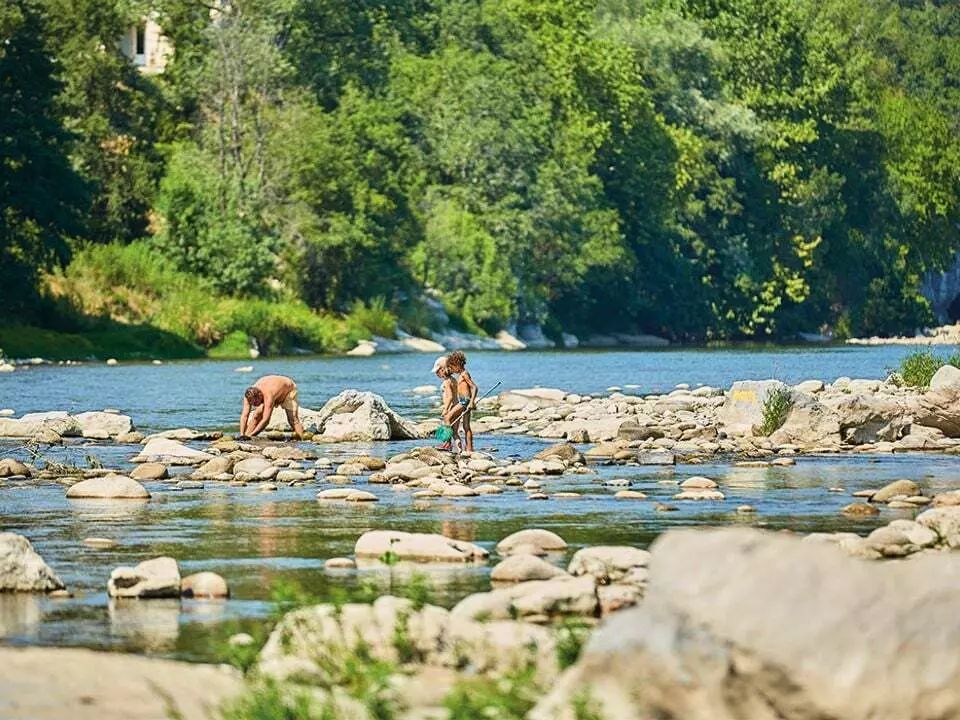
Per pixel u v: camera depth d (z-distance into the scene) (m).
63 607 20.61
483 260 167.50
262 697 13.79
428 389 75.19
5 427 49.62
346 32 183.75
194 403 68.31
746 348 166.38
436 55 195.25
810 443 48.28
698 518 29.52
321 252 151.88
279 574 23.05
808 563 12.74
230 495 33.59
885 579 12.63
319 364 114.44
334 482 36.34
